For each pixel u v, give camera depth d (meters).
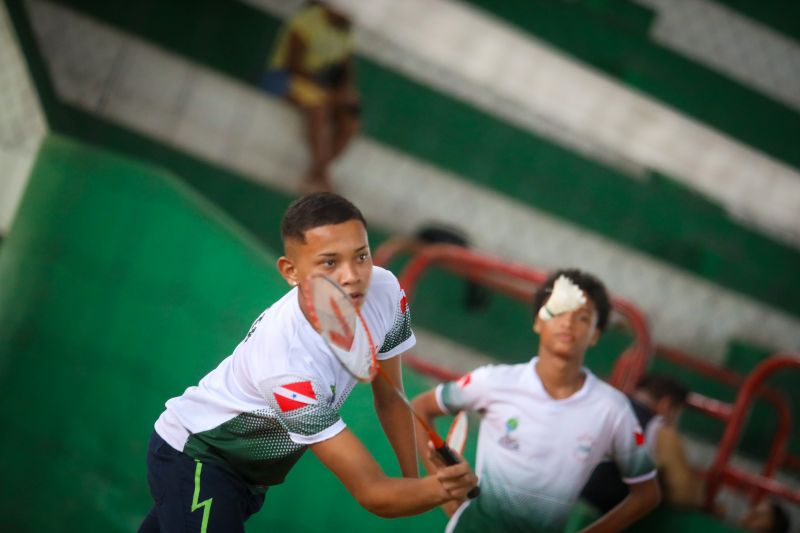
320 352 6.35
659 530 9.73
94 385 10.30
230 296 10.26
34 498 10.23
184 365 10.23
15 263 10.36
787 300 23.67
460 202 21.28
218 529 6.89
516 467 8.49
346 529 10.09
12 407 10.28
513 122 21.84
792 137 24.38
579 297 8.29
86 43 18.98
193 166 19.30
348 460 6.18
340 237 6.02
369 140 20.70
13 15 17.52
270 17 19.91
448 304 20.28
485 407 8.70
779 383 23.00
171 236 10.33
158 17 19.30
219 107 19.59
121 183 10.37
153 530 7.72
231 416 6.83
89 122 18.95
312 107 18.98
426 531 10.01
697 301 22.94
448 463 6.17
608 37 22.95
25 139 17.17
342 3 20.83
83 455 10.26
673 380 12.33
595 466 8.48
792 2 24.92
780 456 15.85
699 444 21.94
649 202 22.67
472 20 21.75
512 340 20.73
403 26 21.28
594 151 22.62
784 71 24.78
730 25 24.48
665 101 23.36
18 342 10.30
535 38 22.28
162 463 7.15
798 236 24.05
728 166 23.86
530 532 8.53
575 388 8.52
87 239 10.37
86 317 10.33
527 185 21.78
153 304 10.30
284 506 10.16
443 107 21.23
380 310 6.88
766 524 13.79
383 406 7.42
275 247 19.55
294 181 19.81
